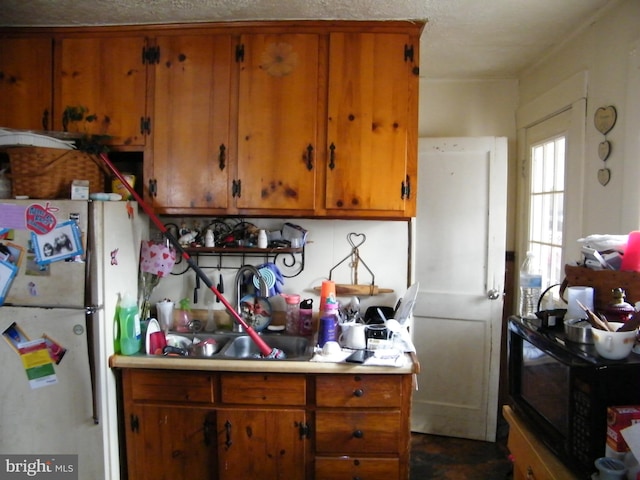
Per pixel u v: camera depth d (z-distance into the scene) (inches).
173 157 77.7
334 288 82.7
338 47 74.8
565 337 51.3
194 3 69.2
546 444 50.2
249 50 75.9
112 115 78.0
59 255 66.1
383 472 67.3
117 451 71.2
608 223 69.6
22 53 78.2
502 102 106.7
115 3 69.4
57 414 68.1
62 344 66.7
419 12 71.4
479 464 90.7
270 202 76.7
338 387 66.7
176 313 85.5
